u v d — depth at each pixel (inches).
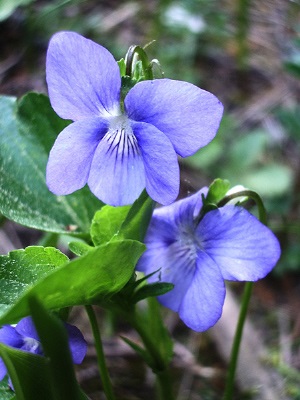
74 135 2.9
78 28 7.6
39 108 4.1
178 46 7.8
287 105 7.7
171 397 3.8
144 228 3.1
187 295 3.2
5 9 5.5
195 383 5.1
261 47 8.4
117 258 2.8
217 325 5.2
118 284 3.0
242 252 3.2
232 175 6.7
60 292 2.7
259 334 5.5
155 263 3.4
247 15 7.9
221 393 5.0
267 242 3.1
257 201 3.4
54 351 2.4
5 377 3.3
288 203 6.4
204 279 3.2
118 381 5.0
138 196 2.9
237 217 3.2
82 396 2.8
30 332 2.9
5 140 4.0
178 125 2.9
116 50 7.6
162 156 2.9
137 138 2.9
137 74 3.1
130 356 5.2
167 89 2.8
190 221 3.3
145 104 2.9
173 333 5.5
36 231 5.9
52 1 7.6
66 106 3.0
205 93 2.8
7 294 3.0
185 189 6.5
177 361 5.2
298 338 5.4
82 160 3.0
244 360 5.0
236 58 8.1
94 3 8.1
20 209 3.8
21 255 3.1
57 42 2.8
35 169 4.0
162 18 7.7
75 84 2.9
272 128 7.4
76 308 5.6
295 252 6.0
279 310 5.7
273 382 5.0
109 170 3.0
